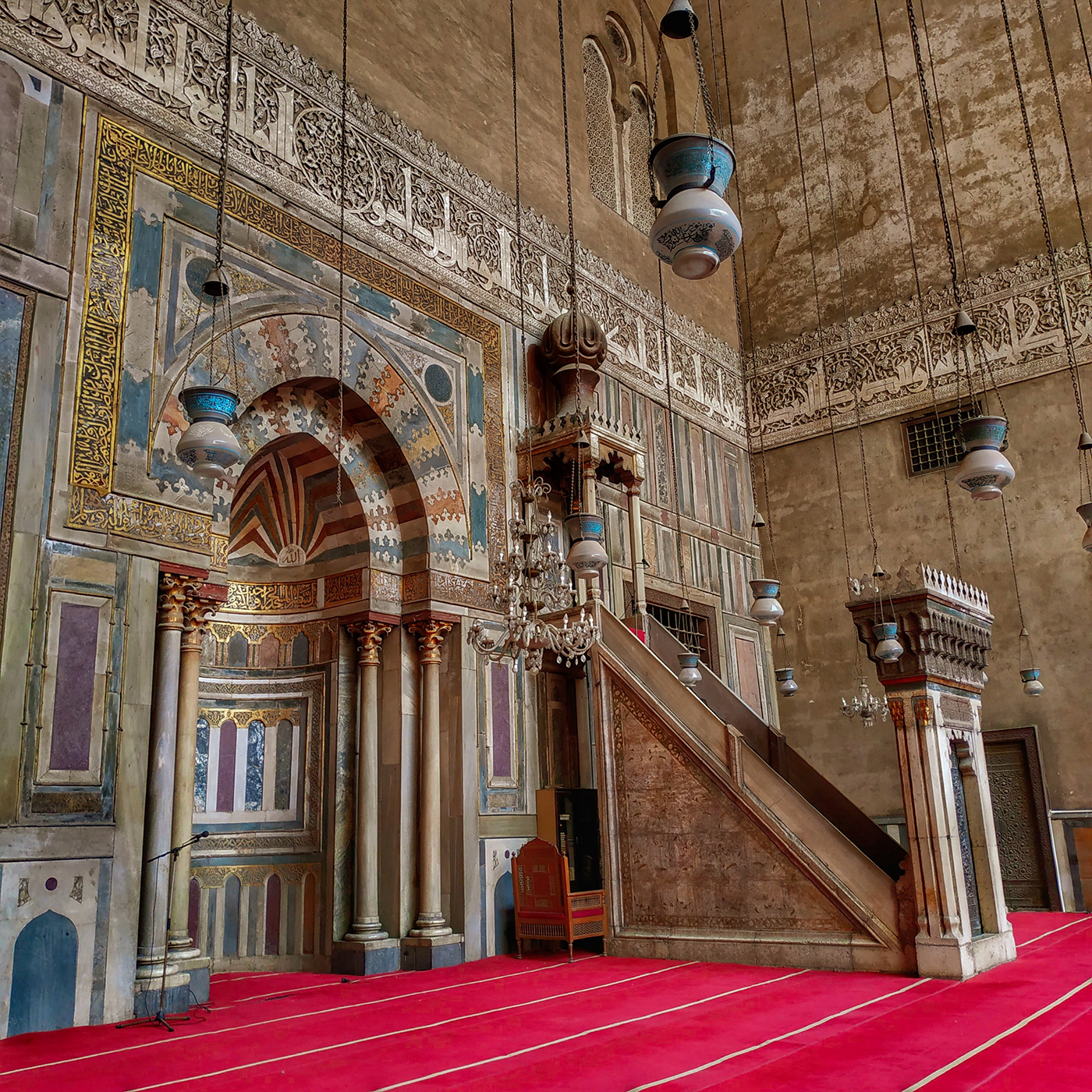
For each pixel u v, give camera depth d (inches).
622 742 367.6
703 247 167.0
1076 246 528.7
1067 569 503.5
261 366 333.4
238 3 361.1
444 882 363.3
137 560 279.4
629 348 543.8
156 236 309.0
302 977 333.7
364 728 366.6
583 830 394.9
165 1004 259.4
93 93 302.7
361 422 385.7
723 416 614.5
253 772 383.6
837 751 563.2
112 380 285.4
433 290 416.2
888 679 312.3
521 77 510.3
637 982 291.0
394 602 383.9
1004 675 511.5
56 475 266.2
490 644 285.1
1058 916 453.7
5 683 244.4
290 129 367.9
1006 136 561.6
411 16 444.5
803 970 305.3
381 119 412.2
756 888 327.3
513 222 474.6
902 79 605.9
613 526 489.1
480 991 287.7
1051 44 554.9
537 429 445.4
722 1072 179.0
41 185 281.9
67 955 242.7
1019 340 539.2
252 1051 211.6
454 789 370.9
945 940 284.4
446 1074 185.0
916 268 583.8
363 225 389.1
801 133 644.1
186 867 283.0
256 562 403.9
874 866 307.4
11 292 267.6
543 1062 192.1
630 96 618.8
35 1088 182.4
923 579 308.0
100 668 264.7
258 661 394.0
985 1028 211.2
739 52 677.9
